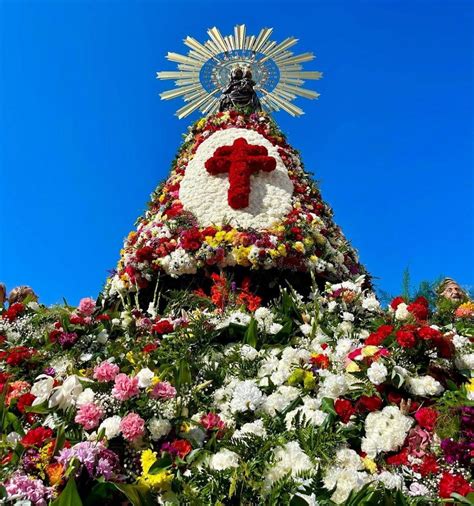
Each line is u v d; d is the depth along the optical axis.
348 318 6.11
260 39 12.95
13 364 5.59
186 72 13.16
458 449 3.59
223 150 9.41
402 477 3.58
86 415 4.04
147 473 3.66
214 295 6.87
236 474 3.43
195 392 4.56
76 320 6.12
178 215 8.64
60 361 5.66
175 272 7.96
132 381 4.15
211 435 4.14
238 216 8.61
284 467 3.54
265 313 5.95
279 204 8.86
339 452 3.74
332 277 8.34
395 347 4.55
